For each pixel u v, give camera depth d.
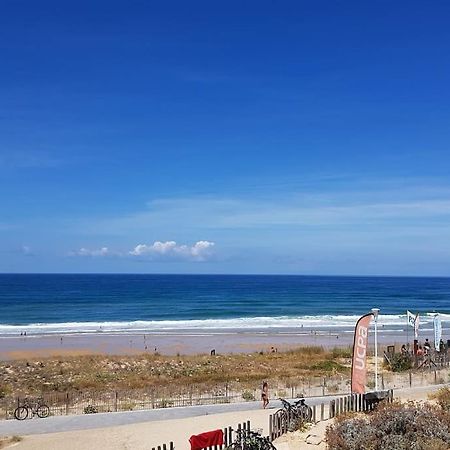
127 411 23.34
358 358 21.05
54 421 21.59
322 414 19.09
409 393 24.19
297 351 46.09
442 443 13.44
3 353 49.31
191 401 25.56
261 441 15.41
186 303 112.38
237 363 39.72
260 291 156.38
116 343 55.25
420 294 146.75
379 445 13.74
